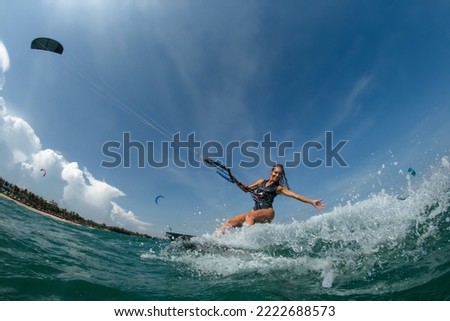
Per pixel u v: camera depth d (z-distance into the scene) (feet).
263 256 15.65
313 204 18.98
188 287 12.10
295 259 14.82
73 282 11.12
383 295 10.18
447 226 14.26
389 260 13.00
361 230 16.92
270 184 20.66
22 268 11.33
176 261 16.38
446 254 11.93
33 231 19.42
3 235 14.80
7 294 9.33
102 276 12.53
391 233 15.56
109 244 21.97
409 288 10.25
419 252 12.96
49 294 9.98
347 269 12.94
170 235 18.97
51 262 12.98
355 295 10.50
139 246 23.84
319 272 13.00
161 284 12.42
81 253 16.30
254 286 11.87
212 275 13.67
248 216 19.80
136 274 13.78
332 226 18.45
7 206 30.35
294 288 11.53
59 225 28.12
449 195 16.76
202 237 18.83
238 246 17.44
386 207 18.34
